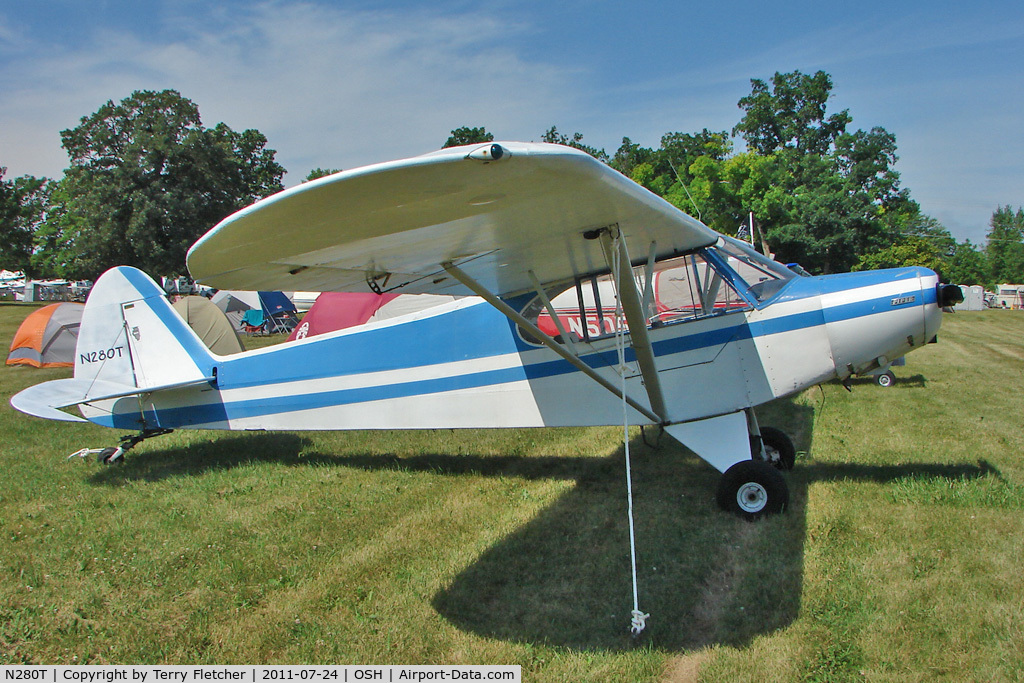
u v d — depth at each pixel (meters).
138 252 36.22
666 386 4.65
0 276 70.81
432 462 5.96
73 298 51.31
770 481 4.23
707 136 44.31
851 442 6.06
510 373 5.10
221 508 4.84
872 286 4.50
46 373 12.74
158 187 37.25
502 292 4.86
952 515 4.15
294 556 3.99
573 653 2.90
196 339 6.08
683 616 3.16
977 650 2.73
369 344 5.56
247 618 3.33
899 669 2.65
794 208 29.95
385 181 2.15
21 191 55.78
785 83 47.00
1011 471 5.03
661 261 4.61
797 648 2.83
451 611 3.30
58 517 4.70
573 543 4.04
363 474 5.63
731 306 4.59
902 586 3.27
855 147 43.66
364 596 3.50
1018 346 14.58
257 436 7.03
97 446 6.75
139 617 3.36
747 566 3.60
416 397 5.43
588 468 5.59
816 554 3.69
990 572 3.38
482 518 4.51
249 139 48.69
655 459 5.76
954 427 6.57
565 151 2.31
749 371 4.56
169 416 6.12
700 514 4.39
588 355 4.81
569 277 4.65
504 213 2.81
